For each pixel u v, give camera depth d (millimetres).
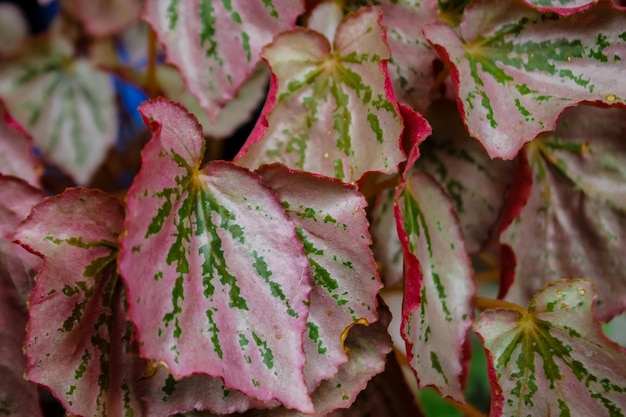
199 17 438
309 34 420
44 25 665
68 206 396
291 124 419
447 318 431
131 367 411
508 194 467
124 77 566
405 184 405
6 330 424
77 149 574
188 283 382
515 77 424
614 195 457
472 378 636
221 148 557
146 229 368
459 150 471
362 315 396
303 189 394
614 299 459
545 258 465
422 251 423
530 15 424
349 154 415
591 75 422
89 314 403
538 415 418
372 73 411
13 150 462
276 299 384
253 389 376
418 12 446
